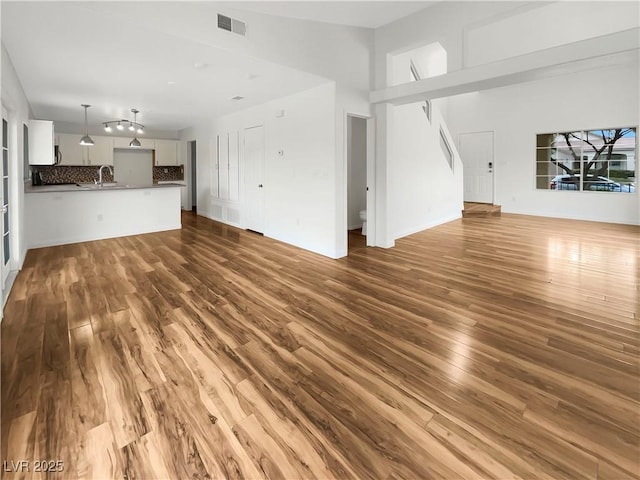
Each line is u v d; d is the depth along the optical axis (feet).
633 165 22.36
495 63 11.54
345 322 8.78
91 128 26.61
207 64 12.13
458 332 8.20
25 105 16.76
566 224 22.77
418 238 18.93
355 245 17.61
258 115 19.44
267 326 8.56
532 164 26.55
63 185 21.70
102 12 8.43
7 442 4.86
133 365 6.83
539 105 25.79
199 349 7.47
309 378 6.45
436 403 5.74
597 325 8.45
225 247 17.13
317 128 15.28
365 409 5.62
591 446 4.80
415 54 23.41
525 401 5.76
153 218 21.11
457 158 25.41
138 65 12.31
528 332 8.14
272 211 18.99
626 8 15.80
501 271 12.91
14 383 6.20
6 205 12.11
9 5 8.03
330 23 13.71
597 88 23.12
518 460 4.59
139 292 10.83
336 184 14.73
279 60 12.16
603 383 6.21
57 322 8.70
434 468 4.50
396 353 7.31
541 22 17.83
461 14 12.32
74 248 16.76
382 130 15.93
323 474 4.42
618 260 14.15
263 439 4.99
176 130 30.14
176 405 5.68
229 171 23.15
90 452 4.72
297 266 13.79
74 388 6.09
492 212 25.96
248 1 10.59
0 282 8.63
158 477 4.37
